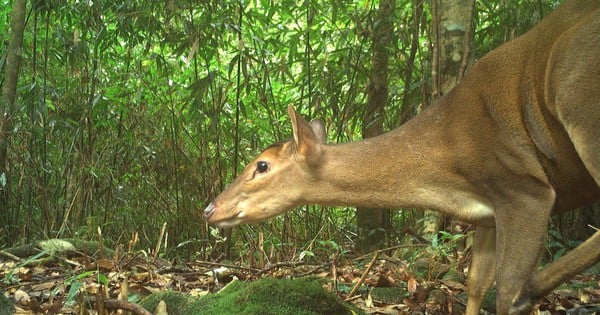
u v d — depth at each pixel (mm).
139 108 3027
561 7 1690
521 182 1677
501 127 1692
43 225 2916
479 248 1800
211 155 3068
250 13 2871
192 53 2514
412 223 2975
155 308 1750
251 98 3156
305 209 2957
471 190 1731
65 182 2979
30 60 3002
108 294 1777
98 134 3098
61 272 2125
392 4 2879
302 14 2961
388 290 1966
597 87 1588
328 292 1732
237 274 2078
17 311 1734
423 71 2756
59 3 2820
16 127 2811
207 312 1705
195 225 2980
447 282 2035
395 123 2975
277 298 1703
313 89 3006
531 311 1608
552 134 1661
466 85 1748
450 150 1736
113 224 3023
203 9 2908
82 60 2922
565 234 2635
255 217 1836
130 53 3020
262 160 1825
